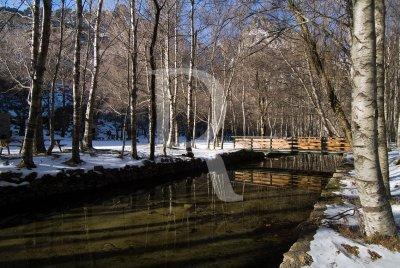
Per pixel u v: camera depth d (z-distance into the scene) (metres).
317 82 16.92
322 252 4.46
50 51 18.58
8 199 9.23
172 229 7.57
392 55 24.45
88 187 11.67
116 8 18.22
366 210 4.87
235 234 7.18
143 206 9.88
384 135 7.01
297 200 10.75
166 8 19.33
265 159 25.78
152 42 14.48
